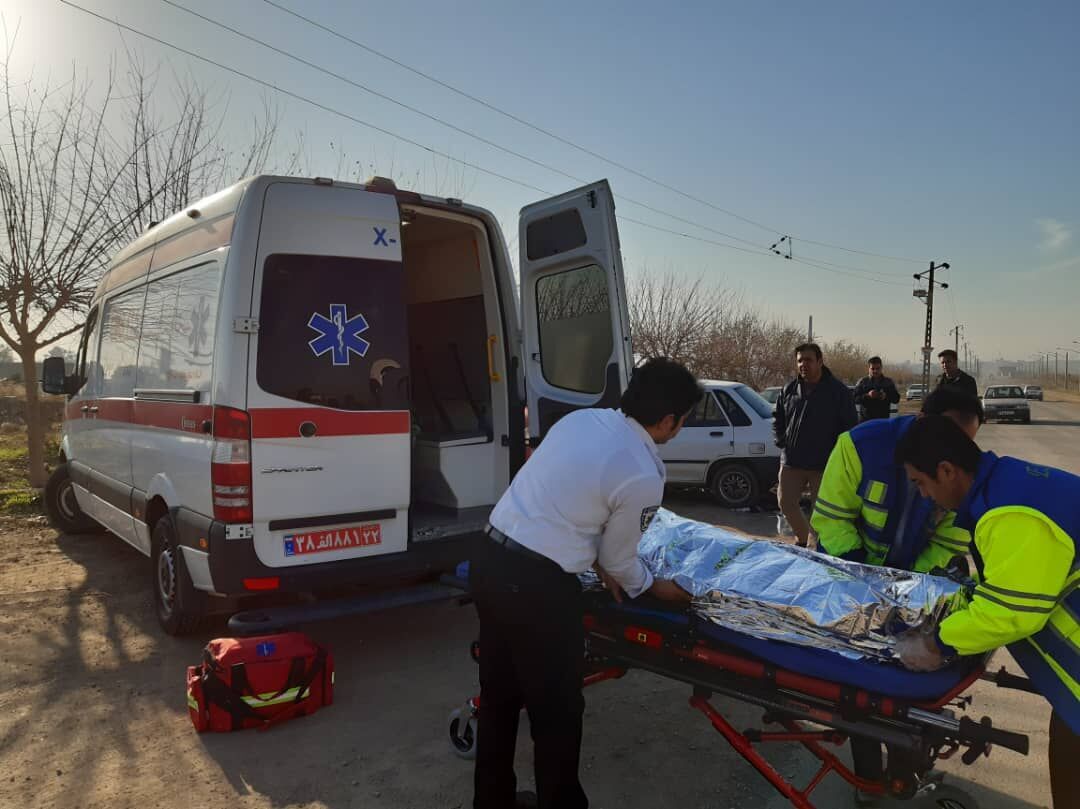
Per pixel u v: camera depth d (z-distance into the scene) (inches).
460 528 178.9
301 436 156.6
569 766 96.1
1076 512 82.2
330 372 161.2
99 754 133.1
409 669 171.2
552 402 217.0
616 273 200.7
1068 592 85.1
